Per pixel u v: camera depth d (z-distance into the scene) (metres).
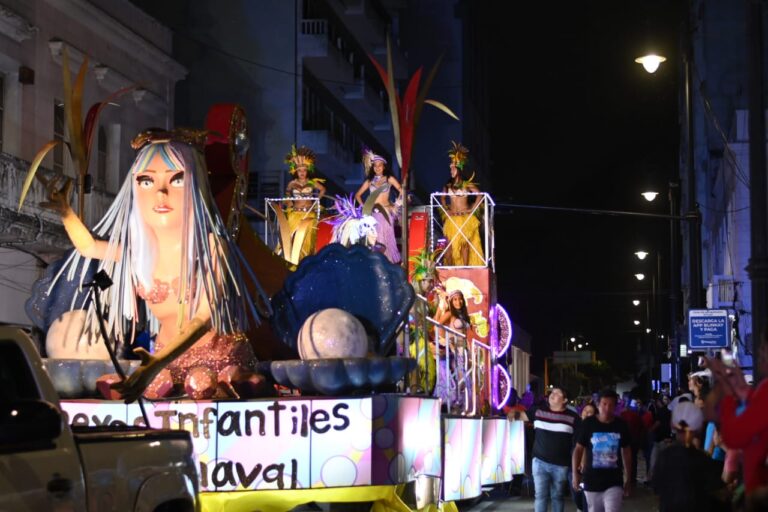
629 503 23.11
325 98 47.75
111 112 32.69
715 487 9.10
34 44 28.81
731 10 52.75
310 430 9.92
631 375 116.06
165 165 10.55
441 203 21.09
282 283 12.55
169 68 36.19
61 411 6.51
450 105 70.88
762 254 18.53
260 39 43.59
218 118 11.95
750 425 6.48
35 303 11.45
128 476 7.16
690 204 32.81
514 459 18.66
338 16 49.19
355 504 10.63
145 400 10.09
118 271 10.73
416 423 10.77
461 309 17.16
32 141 28.70
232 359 10.59
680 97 70.50
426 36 71.44
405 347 11.87
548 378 79.81
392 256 17.84
